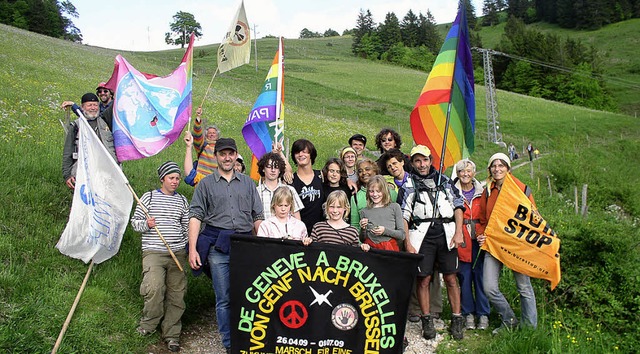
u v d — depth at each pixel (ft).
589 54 402.72
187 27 447.83
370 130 122.31
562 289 25.49
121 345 18.86
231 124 76.48
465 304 23.35
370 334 18.10
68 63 108.88
